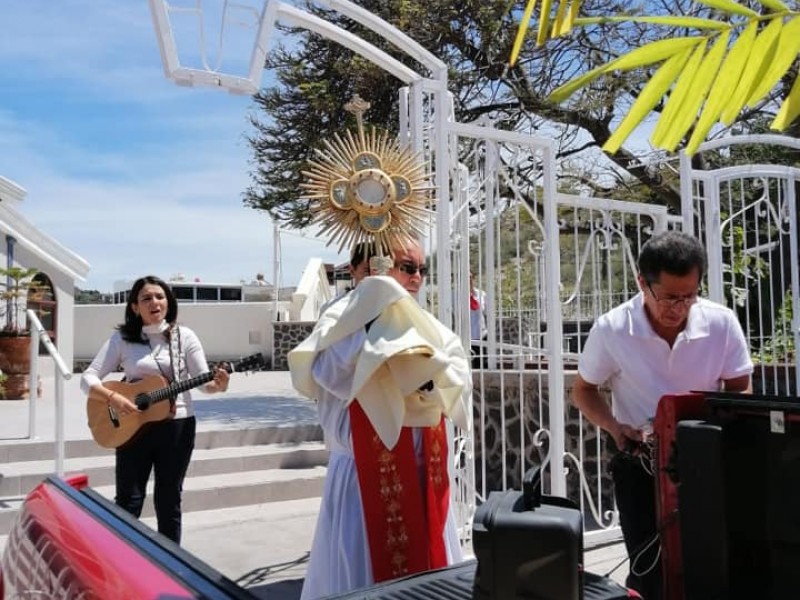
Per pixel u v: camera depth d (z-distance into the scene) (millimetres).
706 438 1759
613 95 10914
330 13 12062
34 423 7383
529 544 1310
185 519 6395
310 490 7098
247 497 6820
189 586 1729
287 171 12836
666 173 11695
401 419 2672
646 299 2863
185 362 4758
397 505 2754
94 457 7199
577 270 6328
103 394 4492
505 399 6719
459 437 5234
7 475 6469
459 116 12523
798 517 1695
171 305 4824
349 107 3082
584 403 3086
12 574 2301
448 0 11711
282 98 12680
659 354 2887
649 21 1232
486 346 6539
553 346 5254
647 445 2736
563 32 1298
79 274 14641
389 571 2719
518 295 5613
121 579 1787
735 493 1796
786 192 6730
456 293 5246
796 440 1698
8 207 13367
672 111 1188
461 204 5309
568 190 13688
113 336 4762
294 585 4938
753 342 8117
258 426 8102
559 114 11812
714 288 6281
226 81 4188
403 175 3041
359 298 2674
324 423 2904
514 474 6613
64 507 2330
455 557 2998
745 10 1119
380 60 4832
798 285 6684
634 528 2844
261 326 19531
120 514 2262
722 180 6410
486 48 12047
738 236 7867
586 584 1626
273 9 4289
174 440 4582
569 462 6445
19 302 12805
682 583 1946
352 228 3014
